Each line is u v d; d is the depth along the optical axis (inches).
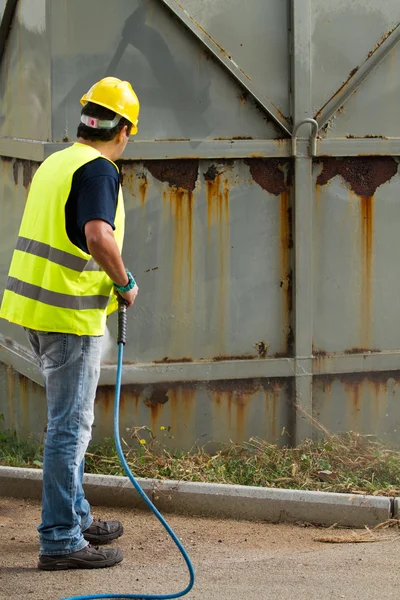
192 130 304.5
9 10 322.3
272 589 225.3
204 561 244.8
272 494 280.7
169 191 307.4
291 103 308.3
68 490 231.1
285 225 316.2
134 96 236.4
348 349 325.4
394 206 323.9
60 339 227.0
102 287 229.8
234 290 315.3
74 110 295.6
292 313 319.9
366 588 226.1
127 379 310.2
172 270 311.1
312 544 260.4
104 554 238.5
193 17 298.0
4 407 334.0
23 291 229.5
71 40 292.5
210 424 319.0
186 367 313.6
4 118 340.8
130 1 294.7
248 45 303.3
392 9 312.0
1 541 256.5
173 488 285.4
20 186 323.9
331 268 320.8
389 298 327.3
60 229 222.8
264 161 312.0
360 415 328.5
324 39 307.9
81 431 231.6
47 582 227.8
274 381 321.4
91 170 220.7
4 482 297.1
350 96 313.0
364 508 275.7
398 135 319.0
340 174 317.7
